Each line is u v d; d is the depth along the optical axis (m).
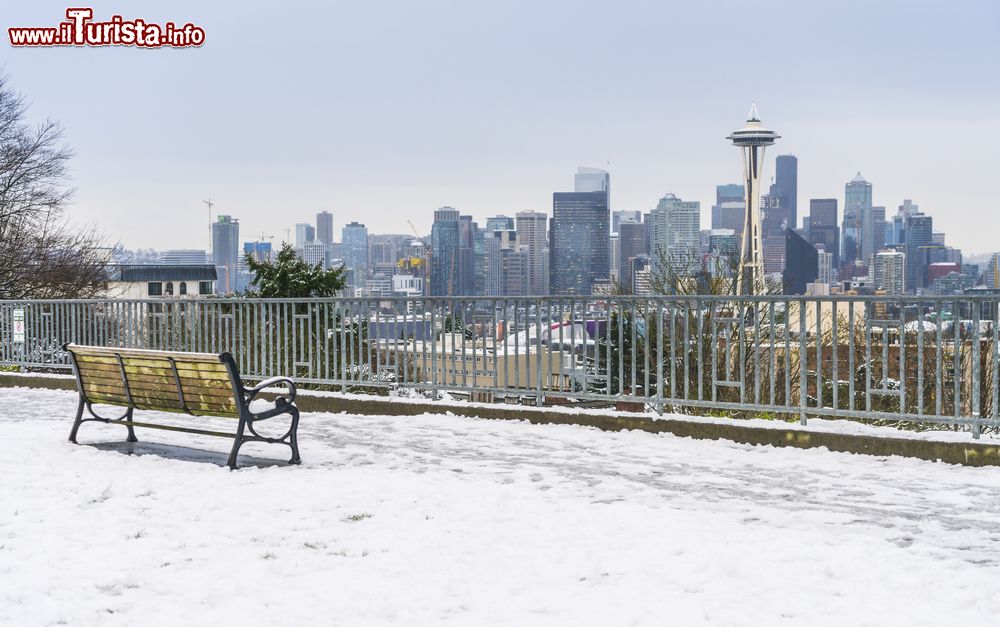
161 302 17.41
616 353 14.86
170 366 10.30
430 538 6.98
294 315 15.49
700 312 11.80
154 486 8.83
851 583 5.90
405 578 6.06
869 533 7.17
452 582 5.97
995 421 9.96
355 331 14.88
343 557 6.55
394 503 8.05
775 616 5.33
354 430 12.42
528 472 9.56
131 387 10.87
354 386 15.25
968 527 7.43
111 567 6.35
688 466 9.91
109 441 11.54
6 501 8.23
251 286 26.64
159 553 6.65
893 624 5.20
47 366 18.98
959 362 10.16
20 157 43.56
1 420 13.67
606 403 15.01
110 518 7.65
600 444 11.22
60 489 8.71
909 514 7.85
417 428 12.50
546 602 5.60
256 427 12.77
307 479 9.12
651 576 6.08
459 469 9.77
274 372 15.75
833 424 10.91
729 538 6.92
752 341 15.16
